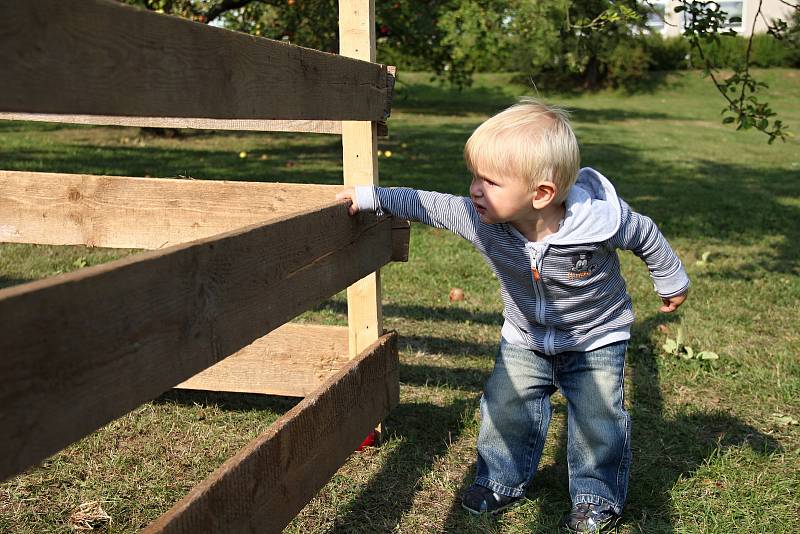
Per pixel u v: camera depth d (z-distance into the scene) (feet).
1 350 3.52
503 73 112.88
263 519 6.21
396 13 42.63
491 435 8.97
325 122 10.28
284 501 6.60
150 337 4.53
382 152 45.14
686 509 9.01
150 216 10.37
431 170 38.52
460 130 60.39
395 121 66.90
